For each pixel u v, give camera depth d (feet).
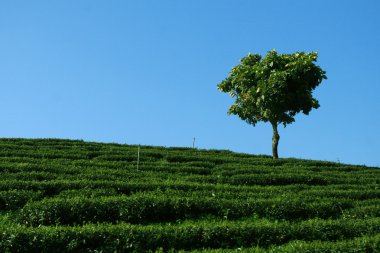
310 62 142.10
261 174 109.29
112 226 61.16
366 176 121.60
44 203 70.44
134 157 128.57
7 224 65.87
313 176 110.32
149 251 56.95
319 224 67.00
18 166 99.30
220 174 113.29
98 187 85.97
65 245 57.26
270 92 139.54
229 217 76.33
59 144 151.02
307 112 144.05
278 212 78.38
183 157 132.57
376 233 66.28
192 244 61.21
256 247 59.52
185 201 76.79
